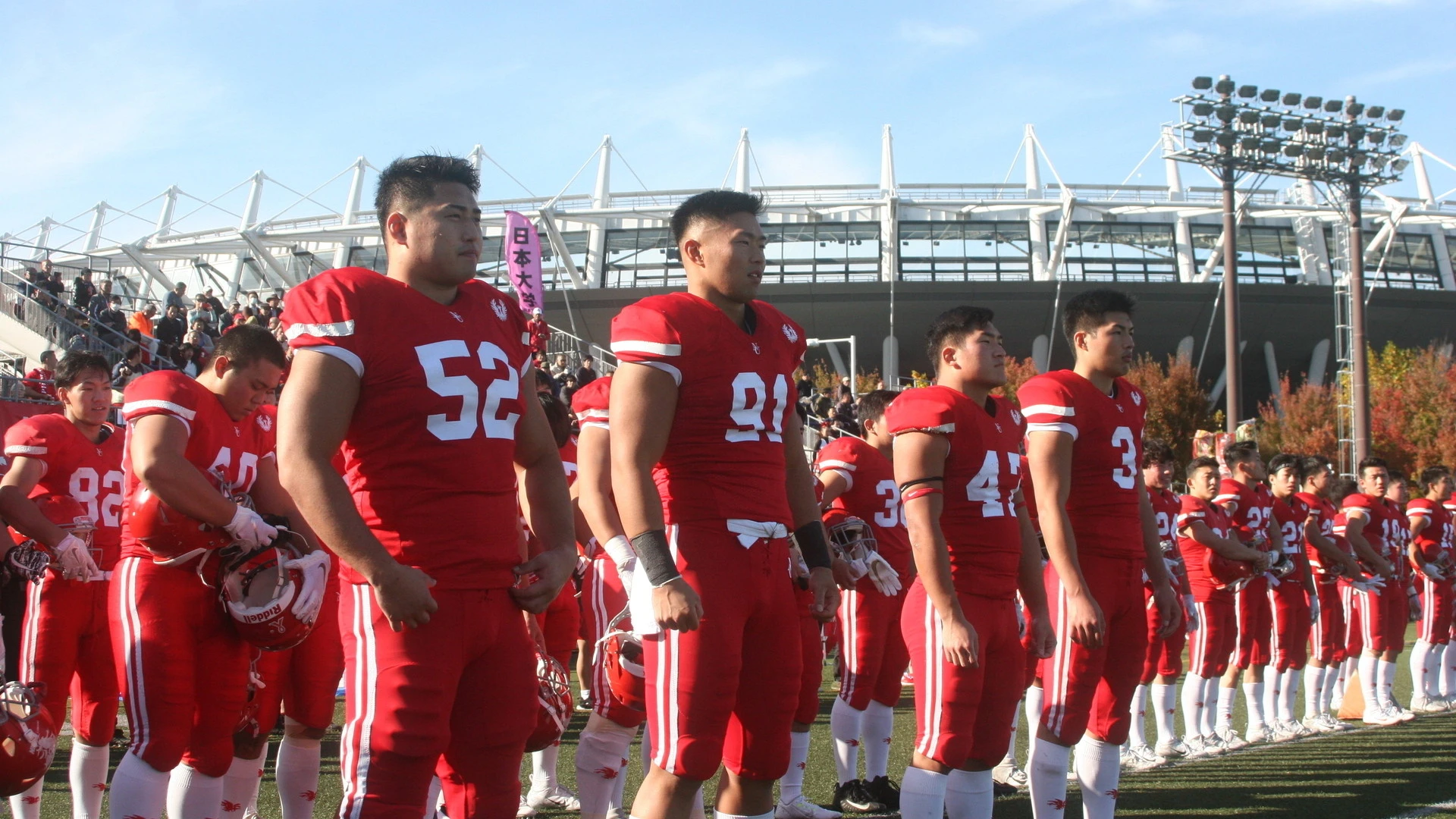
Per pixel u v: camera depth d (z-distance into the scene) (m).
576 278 39.34
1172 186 41.00
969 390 4.16
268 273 39.72
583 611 5.94
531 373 3.02
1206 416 32.50
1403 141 20.97
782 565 3.20
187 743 3.66
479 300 2.88
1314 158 20.83
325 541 2.51
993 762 4.03
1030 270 39.94
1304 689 8.89
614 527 3.93
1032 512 6.40
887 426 4.06
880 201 39.84
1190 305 39.59
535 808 5.20
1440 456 29.52
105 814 5.27
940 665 3.85
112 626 3.70
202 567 3.70
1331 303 40.34
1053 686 4.32
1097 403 4.39
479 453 2.68
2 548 4.63
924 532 3.82
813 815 5.02
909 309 39.97
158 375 3.71
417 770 2.55
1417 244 41.78
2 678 4.93
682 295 3.24
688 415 3.13
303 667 4.15
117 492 4.85
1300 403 32.47
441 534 2.62
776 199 40.25
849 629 5.37
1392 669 8.26
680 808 3.07
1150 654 6.59
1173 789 5.77
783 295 39.78
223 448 3.90
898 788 5.45
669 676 3.05
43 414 4.75
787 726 3.21
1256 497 7.67
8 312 17.61
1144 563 4.62
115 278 36.09
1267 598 7.39
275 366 4.01
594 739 4.19
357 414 2.64
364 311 2.61
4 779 3.62
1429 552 8.96
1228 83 20.72
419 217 2.78
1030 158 40.84
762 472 3.18
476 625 2.63
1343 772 6.21
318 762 4.25
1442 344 41.81
